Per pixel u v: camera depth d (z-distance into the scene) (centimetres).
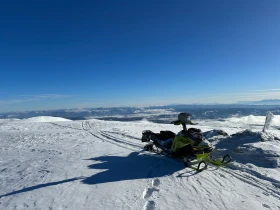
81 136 1473
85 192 487
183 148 662
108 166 681
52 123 2706
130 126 2108
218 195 462
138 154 833
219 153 770
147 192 489
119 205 425
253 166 623
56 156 860
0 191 519
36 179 586
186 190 488
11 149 1095
